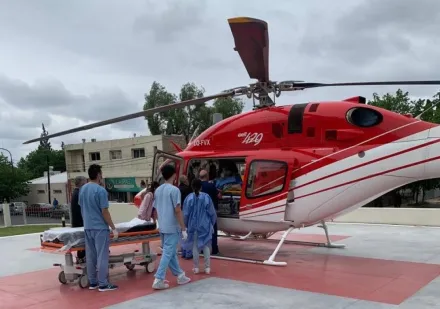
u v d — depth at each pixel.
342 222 14.02
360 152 7.02
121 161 43.19
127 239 6.66
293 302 5.19
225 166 9.01
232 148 8.30
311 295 5.48
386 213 13.34
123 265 7.11
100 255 5.95
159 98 45.34
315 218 7.50
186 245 7.79
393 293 5.50
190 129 45.16
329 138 7.28
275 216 7.51
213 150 8.59
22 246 10.91
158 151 9.12
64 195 49.31
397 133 6.91
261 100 8.19
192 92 44.94
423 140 6.70
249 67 6.81
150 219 8.62
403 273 6.66
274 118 7.83
